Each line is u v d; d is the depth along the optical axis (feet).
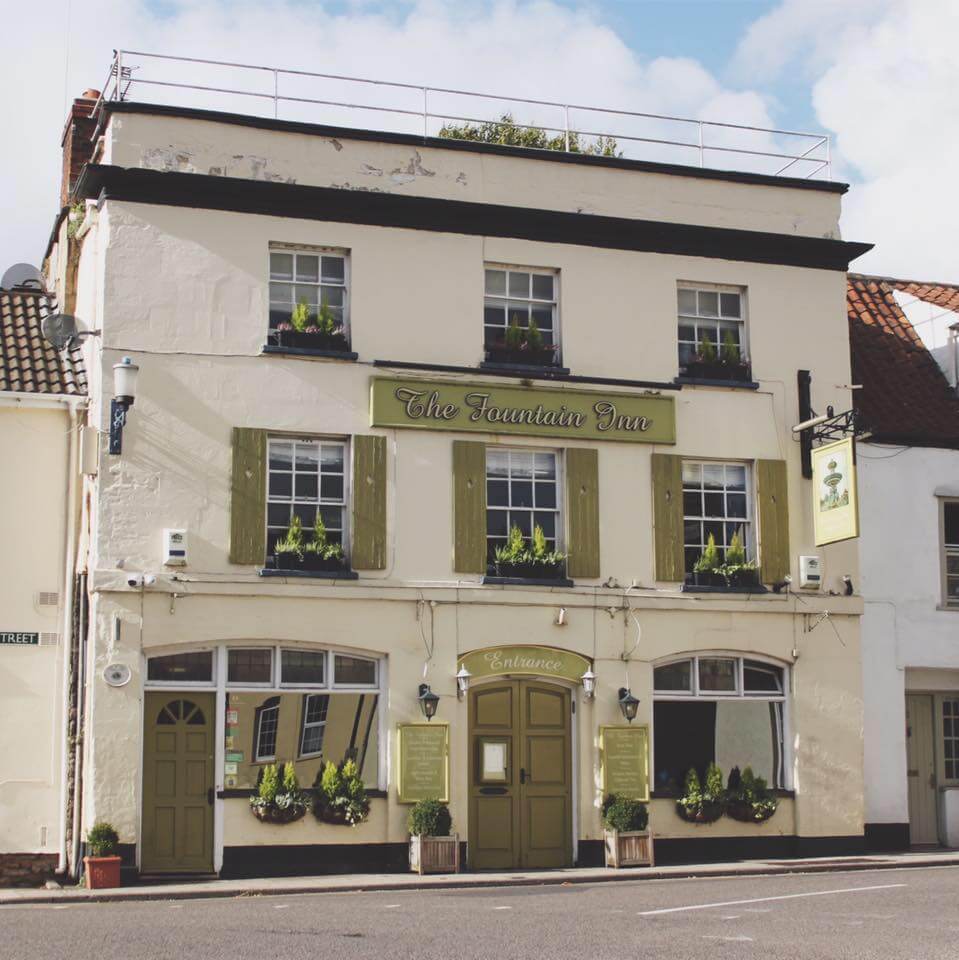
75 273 73.20
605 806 65.82
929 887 53.67
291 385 64.80
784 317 73.05
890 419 75.97
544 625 66.59
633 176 71.20
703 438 70.59
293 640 63.10
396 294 66.90
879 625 73.26
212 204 64.69
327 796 62.34
